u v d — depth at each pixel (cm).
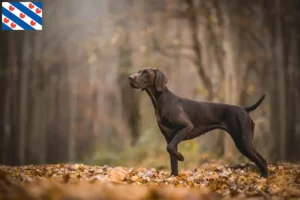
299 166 1087
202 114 911
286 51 2778
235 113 912
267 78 3038
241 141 904
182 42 2850
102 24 2880
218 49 2450
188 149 1995
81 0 3145
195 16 2570
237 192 659
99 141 4016
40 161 3114
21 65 2894
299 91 2914
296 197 687
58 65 3484
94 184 630
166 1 2812
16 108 2823
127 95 3597
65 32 2994
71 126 3716
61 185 579
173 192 555
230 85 2292
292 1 2741
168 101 898
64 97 3894
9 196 450
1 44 2886
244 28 2561
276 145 2500
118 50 3244
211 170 1085
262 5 2636
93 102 4344
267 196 672
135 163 2191
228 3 2431
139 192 544
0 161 2745
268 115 2681
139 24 2936
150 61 3812
